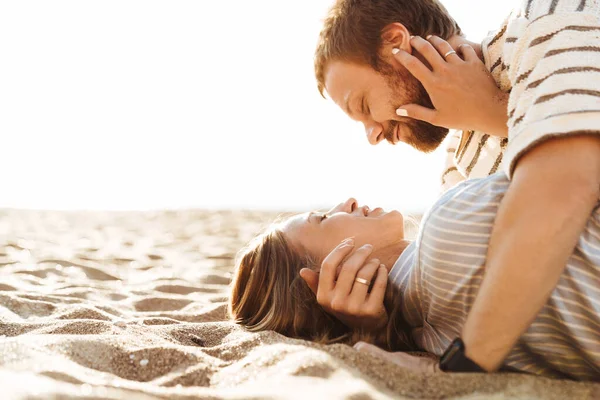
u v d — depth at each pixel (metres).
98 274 4.12
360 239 2.16
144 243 6.25
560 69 1.42
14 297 2.74
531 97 1.45
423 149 2.18
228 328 2.20
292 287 2.16
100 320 2.18
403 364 1.60
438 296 1.69
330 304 1.94
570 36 1.46
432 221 1.65
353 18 2.04
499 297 1.36
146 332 2.07
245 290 2.26
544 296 1.36
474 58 1.95
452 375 1.42
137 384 1.39
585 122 1.35
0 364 1.43
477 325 1.41
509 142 1.47
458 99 1.93
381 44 2.01
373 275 2.00
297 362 1.50
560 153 1.36
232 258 4.97
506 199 1.40
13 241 6.06
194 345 2.06
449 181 2.45
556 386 1.37
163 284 3.55
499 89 1.92
